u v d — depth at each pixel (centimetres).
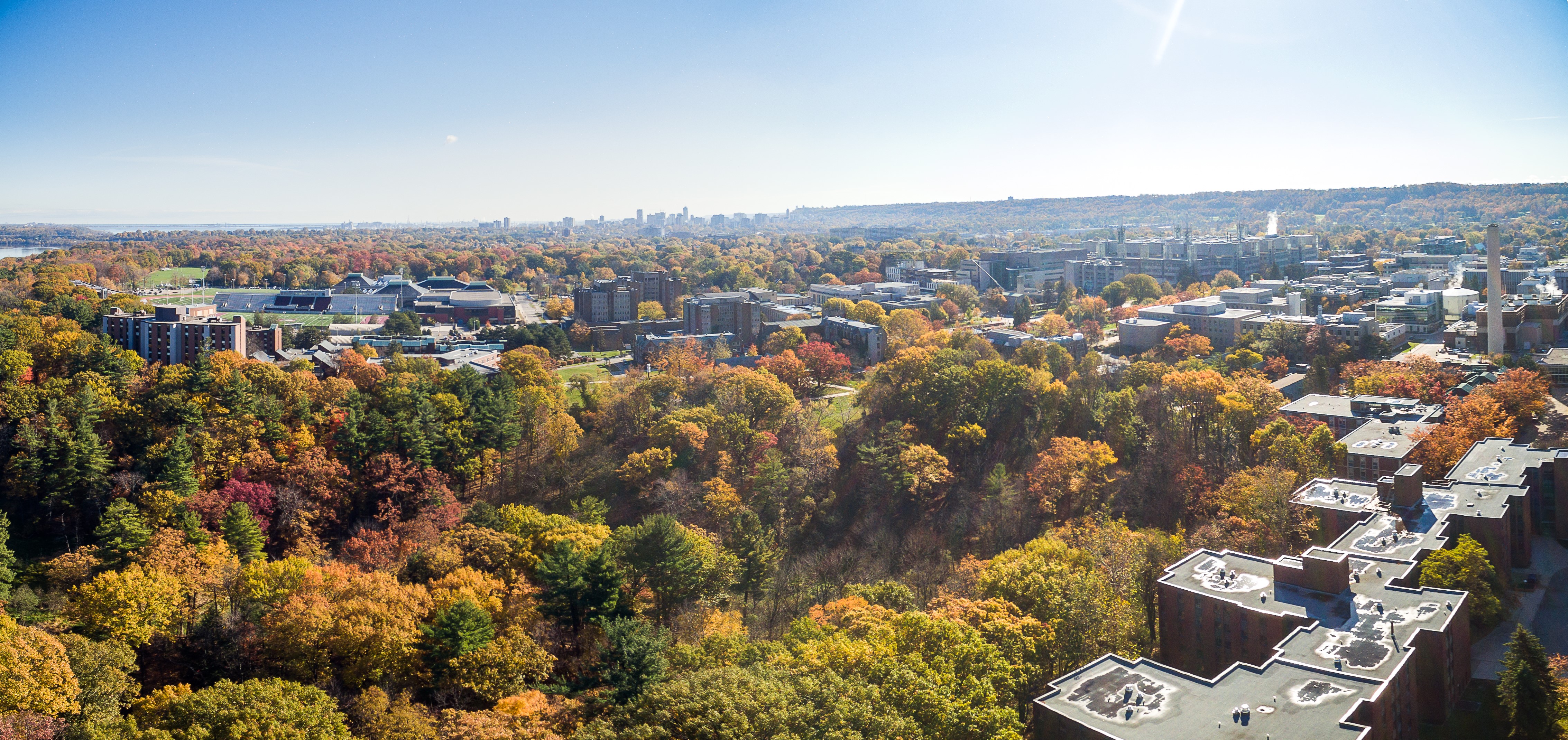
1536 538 18425
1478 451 19912
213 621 14750
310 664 13575
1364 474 19725
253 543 18100
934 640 13100
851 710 10800
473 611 13725
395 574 16675
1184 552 17462
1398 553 14962
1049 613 14775
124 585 14512
